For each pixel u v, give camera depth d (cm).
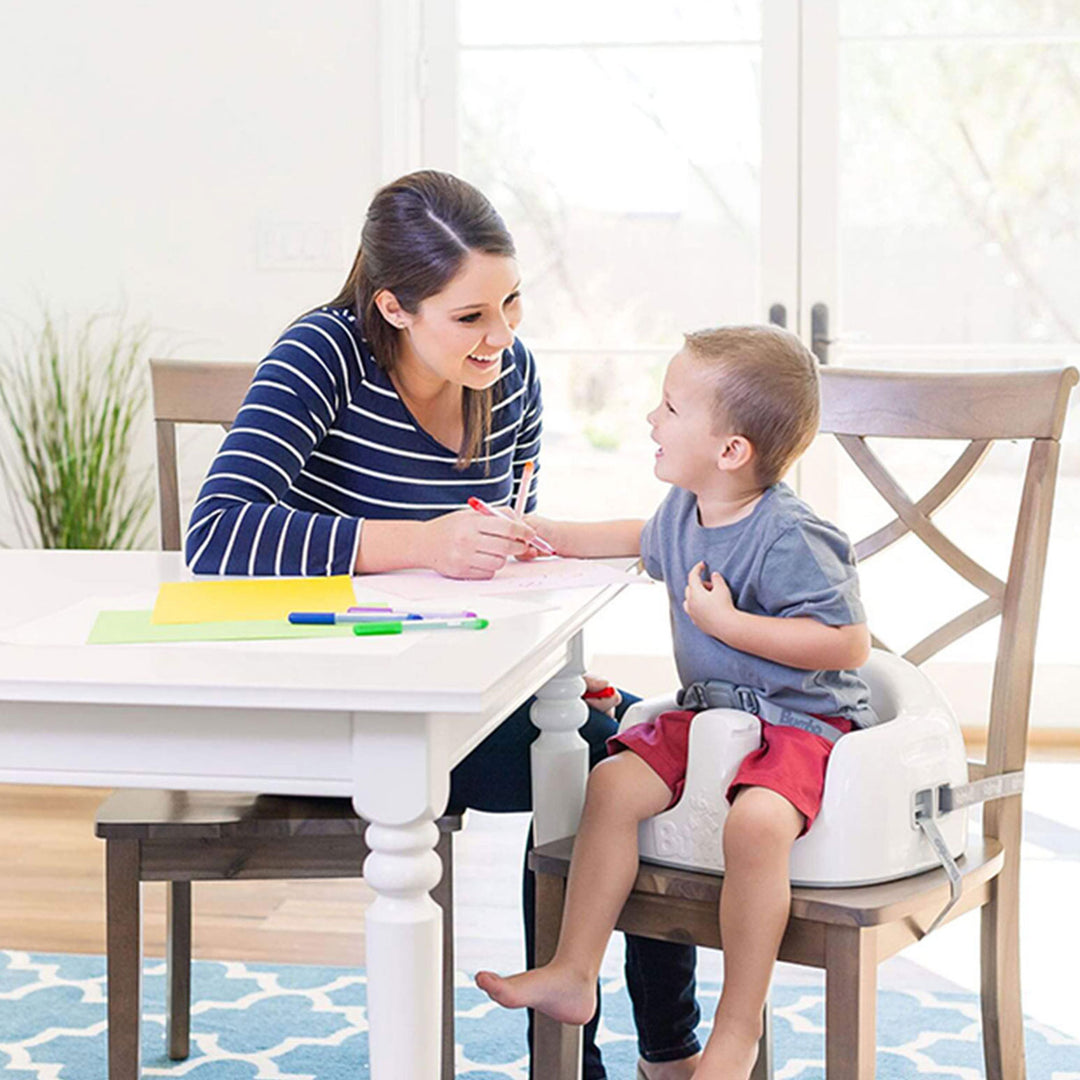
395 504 199
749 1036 158
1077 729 395
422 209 186
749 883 158
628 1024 239
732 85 390
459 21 396
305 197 393
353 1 388
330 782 126
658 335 398
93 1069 223
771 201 391
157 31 394
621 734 176
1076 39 380
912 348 391
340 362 193
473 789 196
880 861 162
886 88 387
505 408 209
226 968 260
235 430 185
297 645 135
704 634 176
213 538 175
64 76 397
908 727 166
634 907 169
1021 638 186
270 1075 221
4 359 404
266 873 178
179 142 395
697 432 172
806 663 166
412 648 134
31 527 407
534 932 195
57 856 316
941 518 394
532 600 157
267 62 392
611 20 392
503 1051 230
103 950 268
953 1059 226
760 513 172
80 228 400
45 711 128
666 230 396
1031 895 289
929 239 389
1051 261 387
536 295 401
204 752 127
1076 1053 226
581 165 397
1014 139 385
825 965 157
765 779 161
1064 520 392
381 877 127
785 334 177
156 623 146
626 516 404
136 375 401
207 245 397
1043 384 190
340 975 257
